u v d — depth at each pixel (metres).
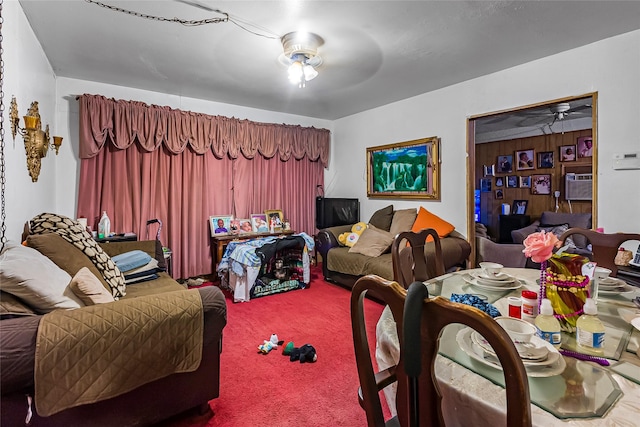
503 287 1.56
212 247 4.13
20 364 1.12
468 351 0.91
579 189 4.92
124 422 1.40
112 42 2.54
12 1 1.85
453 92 3.60
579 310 1.08
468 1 2.02
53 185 3.07
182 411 1.56
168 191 3.83
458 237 3.62
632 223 2.46
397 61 2.94
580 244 4.13
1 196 1.63
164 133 3.69
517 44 2.62
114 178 3.50
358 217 4.71
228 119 4.17
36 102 2.39
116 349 1.28
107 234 3.22
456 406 0.78
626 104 2.46
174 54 2.76
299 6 2.05
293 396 1.82
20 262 1.38
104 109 3.33
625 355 0.92
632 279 2.09
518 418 0.55
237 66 3.02
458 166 3.60
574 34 2.46
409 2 2.02
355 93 3.90
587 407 0.70
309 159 5.00
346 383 1.95
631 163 2.44
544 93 2.88
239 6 2.04
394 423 0.97
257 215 4.45
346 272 3.74
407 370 0.62
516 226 5.24
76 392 1.22
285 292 3.73
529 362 0.83
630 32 2.43
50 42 2.53
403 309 0.64
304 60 2.65
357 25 2.29
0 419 1.16
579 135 4.91
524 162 5.52
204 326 1.51
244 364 2.17
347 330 2.70
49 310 1.41
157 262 2.80
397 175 4.25
